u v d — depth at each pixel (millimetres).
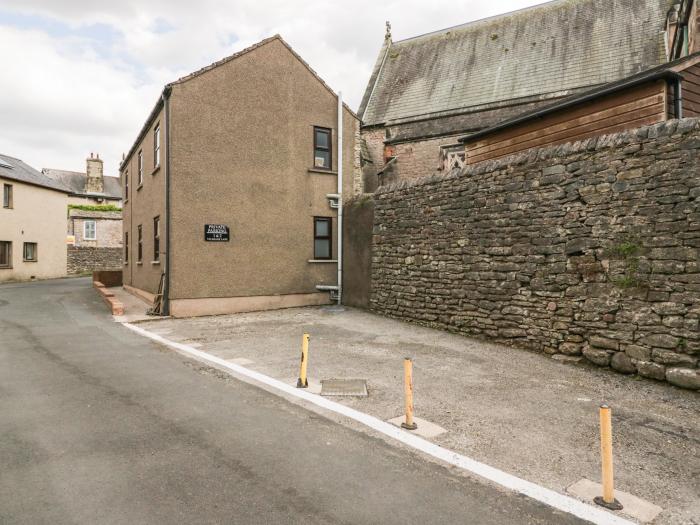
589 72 18625
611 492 3584
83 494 3508
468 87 21453
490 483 3869
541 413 5590
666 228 6961
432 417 5352
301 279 14609
